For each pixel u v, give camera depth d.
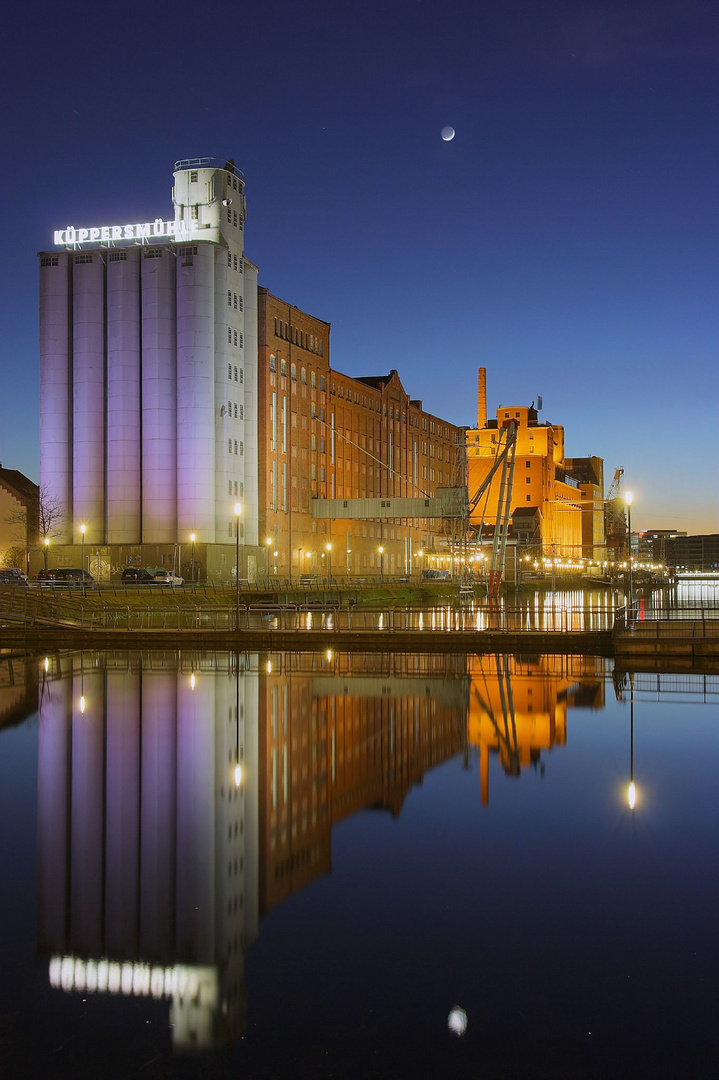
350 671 41.56
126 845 16.14
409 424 175.50
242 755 23.20
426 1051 9.53
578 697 33.28
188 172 101.81
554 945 12.02
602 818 17.72
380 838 16.56
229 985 10.85
